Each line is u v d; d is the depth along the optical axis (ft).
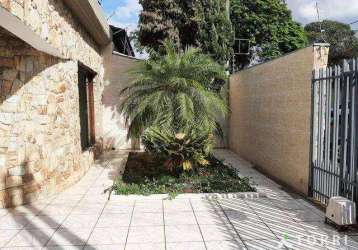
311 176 17.21
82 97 25.99
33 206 16.31
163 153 20.81
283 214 15.15
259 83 25.09
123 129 33.71
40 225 13.99
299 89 18.35
